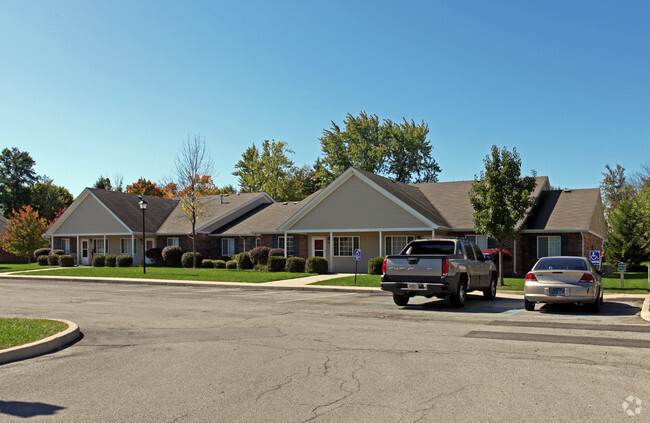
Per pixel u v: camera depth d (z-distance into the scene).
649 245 36.88
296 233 33.81
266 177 66.31
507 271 27.64
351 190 30.78
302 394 6.13
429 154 57.97
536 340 9.21
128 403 5.88
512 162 20.94
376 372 7.09
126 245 42.41
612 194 59.75
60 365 7.77
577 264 14.04
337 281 23.97
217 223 39.84
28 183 77.88
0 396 6.21
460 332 10.17
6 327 10.38
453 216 30.30
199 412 5.54
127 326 11.40
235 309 14.59
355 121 57.72
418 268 14.43
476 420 5.19
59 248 44.78
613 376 6.72
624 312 13.58
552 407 5.55
